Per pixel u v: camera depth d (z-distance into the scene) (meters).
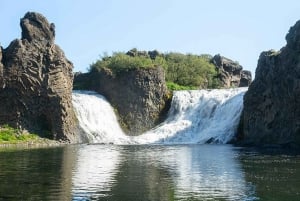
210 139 102.12
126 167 48.38
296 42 85.44
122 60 117.31
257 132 92.62
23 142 88.19
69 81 100.06
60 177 40.09
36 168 46.44
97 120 108.81
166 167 48.44
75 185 35.97
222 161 55.12
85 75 126.19
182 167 48.56
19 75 94.50
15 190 33.50
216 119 110.06
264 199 31.16
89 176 40.97
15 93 94.62
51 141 93.44
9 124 94.06
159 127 111.38
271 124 89.44
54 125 96.31
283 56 88.56
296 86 81.88
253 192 33.62
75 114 104.06
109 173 43.25
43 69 96.62
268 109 90.44
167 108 116.94
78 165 49.78
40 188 34.41
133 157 60.69
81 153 67.06
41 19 100.00
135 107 113.25
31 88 95.25
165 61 142.62
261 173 43.69
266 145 84.31
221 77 146.25
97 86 119.56
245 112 96.75
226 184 37.09
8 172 43.03
